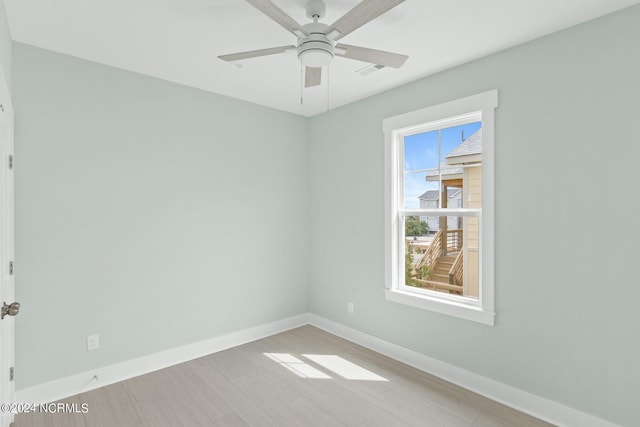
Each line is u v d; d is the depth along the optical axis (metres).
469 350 2.62
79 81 2.54
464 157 2.85
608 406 1.99
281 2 1.88
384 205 3.23
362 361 3.08
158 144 2.95
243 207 3.53
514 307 2.37
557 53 2.17
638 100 1.89
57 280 2.46
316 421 2.20
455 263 3.54
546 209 2.22
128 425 2.15
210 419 2.22
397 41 2.29
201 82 3.04
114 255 2.71
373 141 3.34
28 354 2.34
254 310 3.62
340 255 3.71
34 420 2.19
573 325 2.12
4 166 1.91
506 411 2.31
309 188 4.11
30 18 2.02
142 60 2.60
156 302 2.94
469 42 2.31
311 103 3.60
